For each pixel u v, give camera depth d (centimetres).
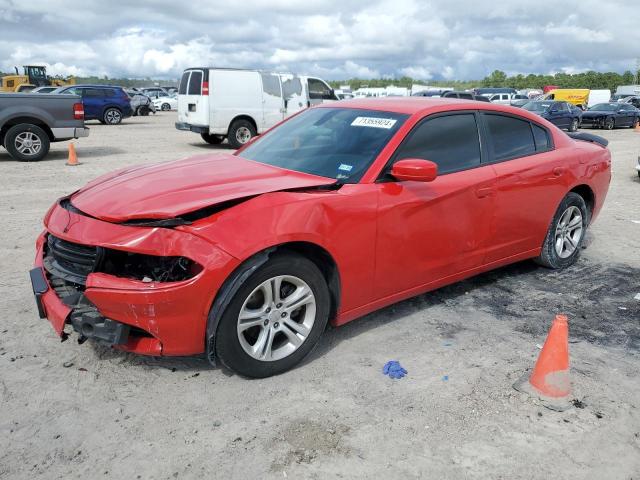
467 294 456
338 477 242
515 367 338
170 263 284
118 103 2553
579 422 285
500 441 268
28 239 577
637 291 473
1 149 1341
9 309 402
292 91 1605
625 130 2738
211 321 290
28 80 4362
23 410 284
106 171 1052
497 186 420
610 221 739
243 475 242
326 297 333
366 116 404
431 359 346
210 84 1463
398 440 267
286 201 308
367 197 339
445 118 404
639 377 331
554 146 487
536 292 465
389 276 364
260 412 287
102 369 325
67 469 244
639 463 256
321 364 337
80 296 305
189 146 1576
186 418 281
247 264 292
